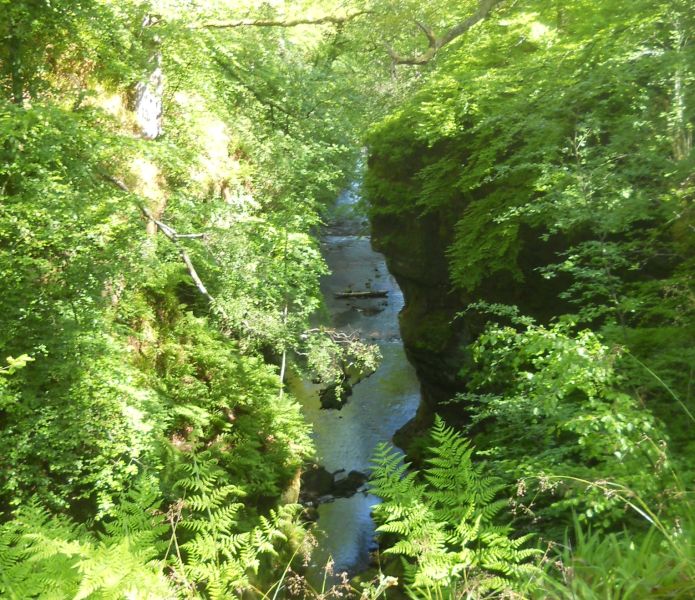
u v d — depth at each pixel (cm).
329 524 1414
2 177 736
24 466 689
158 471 829
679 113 682
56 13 823
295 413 1345
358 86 1622
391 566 931
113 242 736
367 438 1805
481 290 1309
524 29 1110
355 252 3175
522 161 995
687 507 305
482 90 1034
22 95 831
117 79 1077
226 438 1194
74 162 752
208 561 307
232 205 1125
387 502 297
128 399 770
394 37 1220
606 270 677
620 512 353
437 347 1472
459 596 253
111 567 219
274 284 1177
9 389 676
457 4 1238
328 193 1903
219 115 1366
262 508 1192
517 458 555
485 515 293
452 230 1374
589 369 466
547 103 827
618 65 761
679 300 672
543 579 250
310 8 1175
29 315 702
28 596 221
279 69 1555
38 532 261
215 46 1152
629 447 381
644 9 788
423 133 1204
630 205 655
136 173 1074
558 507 406
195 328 1248
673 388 521
